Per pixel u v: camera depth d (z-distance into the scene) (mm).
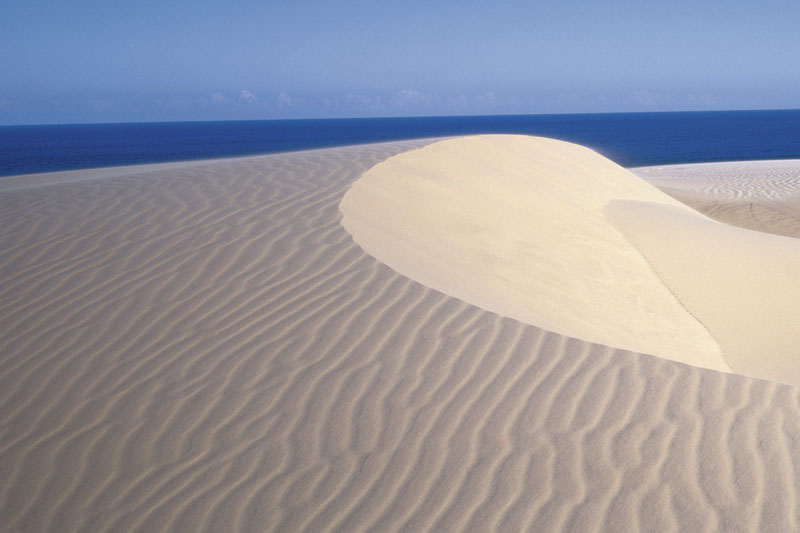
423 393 3373
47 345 3826
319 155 9523
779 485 2803
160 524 2645
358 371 3553
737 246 8133
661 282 7414
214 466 2930
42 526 2648
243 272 4742
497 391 3393
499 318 4160
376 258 5031
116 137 136625
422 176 8391
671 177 25578
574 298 6215
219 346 3787
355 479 2850
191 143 103375
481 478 2840
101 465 2947
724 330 6480
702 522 2621
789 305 6699
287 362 3631
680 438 3068
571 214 8961
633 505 2699
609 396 3363
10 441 3094
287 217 5938
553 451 2982
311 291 4453
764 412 3275
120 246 5266
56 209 6379
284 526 2623
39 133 176000
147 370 3580
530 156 11500
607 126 145625
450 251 6281
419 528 2600
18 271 4832
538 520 2629
